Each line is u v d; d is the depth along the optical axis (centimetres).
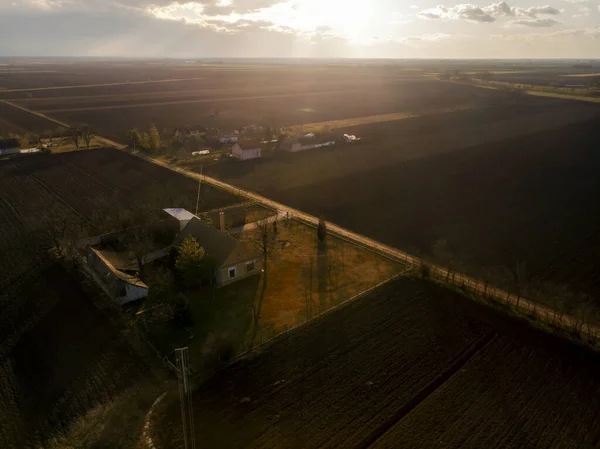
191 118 16300
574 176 8969
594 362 3700
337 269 5219
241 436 2970
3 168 9550
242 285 4872
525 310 4428
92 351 3847
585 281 5025
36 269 5212
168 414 3161
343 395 3322
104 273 4769
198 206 7356
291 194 7950
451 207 7281
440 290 4781
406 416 3133
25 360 3759
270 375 3528
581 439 2955
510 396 3316
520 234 6231
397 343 3909
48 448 2930
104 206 7325
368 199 7675
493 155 10638
